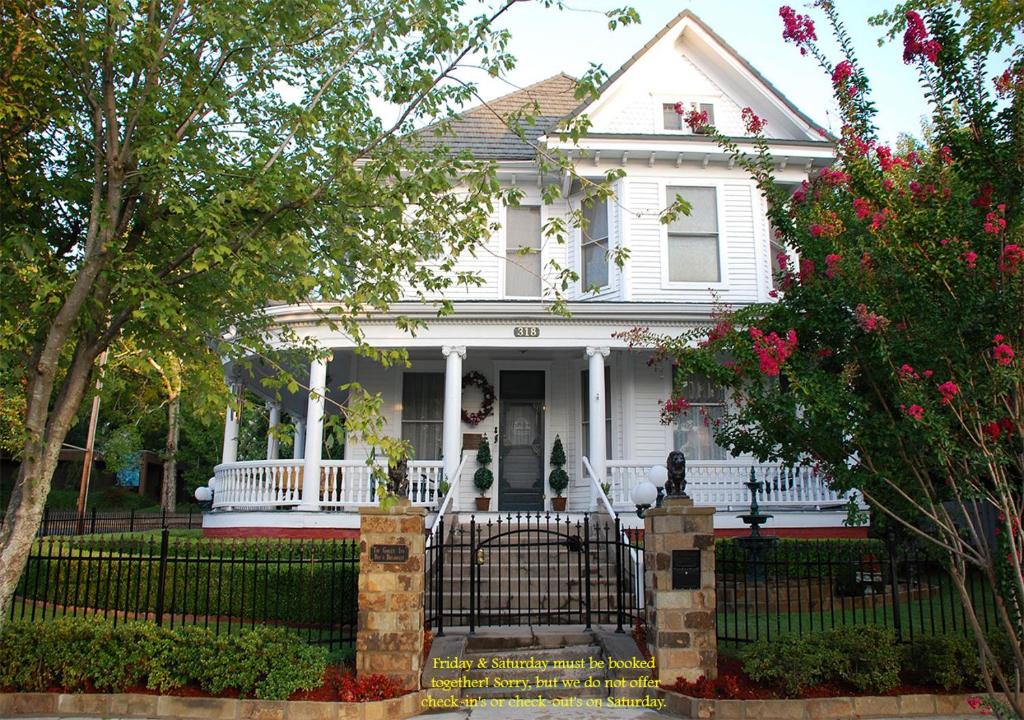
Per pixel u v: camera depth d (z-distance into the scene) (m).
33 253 6.91
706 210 15.55
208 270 7.05
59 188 7.40
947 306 5.59
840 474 6.10
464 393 15.61
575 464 15.24
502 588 10.09
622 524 13.13
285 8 7.17
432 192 7.70
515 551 11.32
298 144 7.97
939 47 5.88
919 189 5.96
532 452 15.53
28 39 7.01
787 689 6.92
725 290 15.09
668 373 14.88
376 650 7.18
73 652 7.25
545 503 15.16
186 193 7.20
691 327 13.89
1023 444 5.37
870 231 5.98
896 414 6.40
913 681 7.21
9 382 7.66
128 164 7.38
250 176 7.28
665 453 14.61
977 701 6.31
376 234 7.92
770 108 16.06
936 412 5.66
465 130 16.98
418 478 13.27
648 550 7.88
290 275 7.78
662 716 6.81
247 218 7.32
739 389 7.05
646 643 7.98
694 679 7.22
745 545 10.72
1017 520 5.40
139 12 7.34
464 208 7.87
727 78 16.23
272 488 13.55
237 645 7.16
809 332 6.80
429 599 9.02
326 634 9.28
